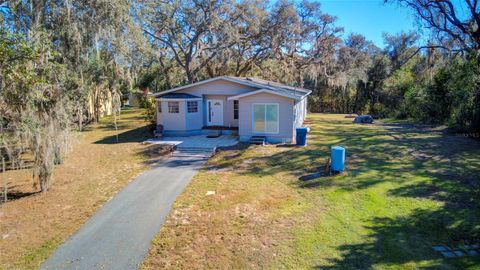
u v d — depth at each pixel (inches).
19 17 444.8
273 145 657.6
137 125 1020.5
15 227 323.0
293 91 870.4
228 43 1105.4
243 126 703.7
